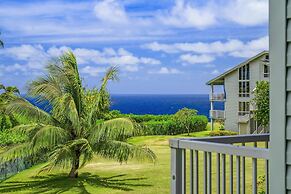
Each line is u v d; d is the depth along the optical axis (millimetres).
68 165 13312
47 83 13656
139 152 13055
